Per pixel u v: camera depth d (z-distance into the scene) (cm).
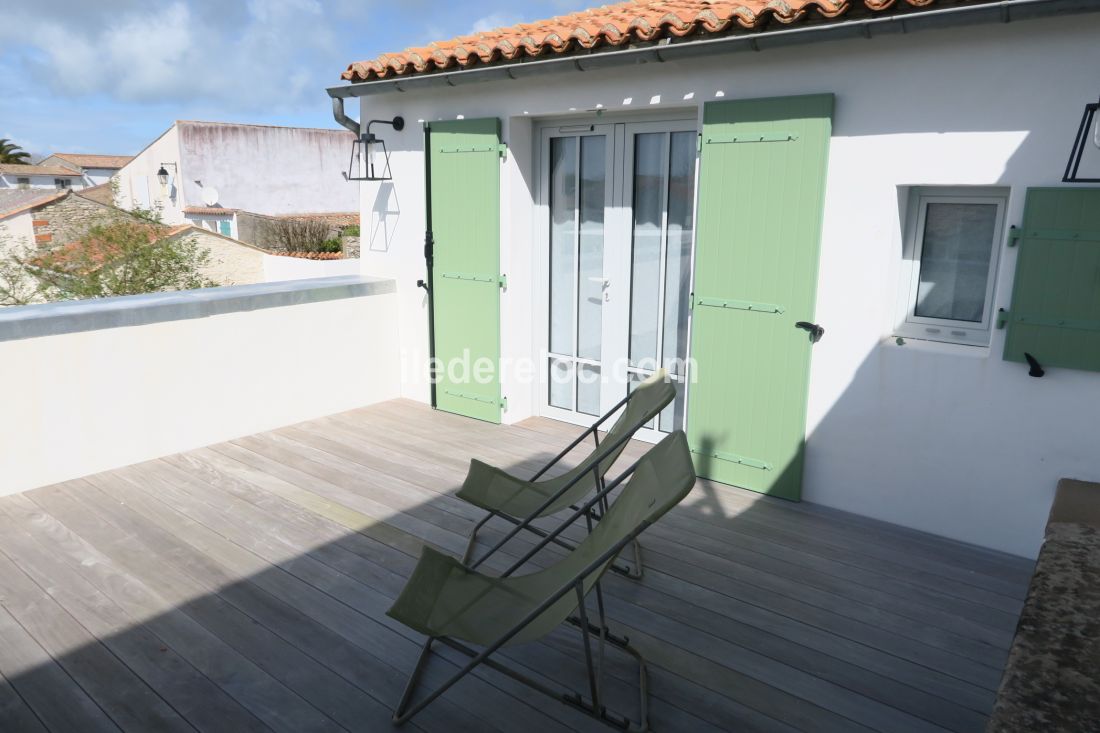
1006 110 316
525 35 441
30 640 275
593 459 324
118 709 239
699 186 405
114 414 436
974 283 354
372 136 553
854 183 359
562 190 503
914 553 346
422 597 234
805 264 375
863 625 288
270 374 511
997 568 332
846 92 354
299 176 2762
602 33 396
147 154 2708
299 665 262
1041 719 79
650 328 478
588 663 222
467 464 456
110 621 287
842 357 377
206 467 446
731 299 404
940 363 349
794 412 393
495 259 504
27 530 362
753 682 254
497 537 362
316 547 348
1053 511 283
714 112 391
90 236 915
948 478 356
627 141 461
